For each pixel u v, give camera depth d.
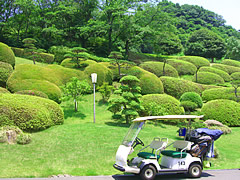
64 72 21.78
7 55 20.89
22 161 8.10
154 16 42.12
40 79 19.36
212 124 16.30
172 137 12.63
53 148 9.76
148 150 10.38
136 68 25.38
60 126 13.30
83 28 37.41
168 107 17.64
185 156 7.06
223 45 51.72
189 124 7.96
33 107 12.11
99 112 18.69
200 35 53.06
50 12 39.09
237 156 11.02
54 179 6.38
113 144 10.77
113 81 25.83
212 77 31.66
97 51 42.44
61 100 17.48
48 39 41.97
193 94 15.95
